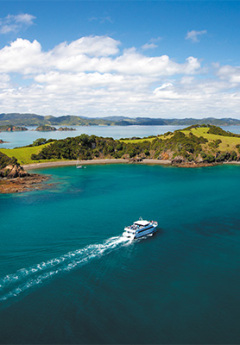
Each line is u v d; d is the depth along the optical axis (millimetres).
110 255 71312
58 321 48188
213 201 124375
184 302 53375
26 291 56031
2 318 48688
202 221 97312
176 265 66688
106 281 59781
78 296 54688
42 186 160500
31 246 76312
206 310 51219
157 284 58969
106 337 44938
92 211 109625
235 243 78938
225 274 62906
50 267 65000
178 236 84000
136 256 70938
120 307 51781
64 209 112750
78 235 84000
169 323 48000
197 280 60500
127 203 121812
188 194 138375
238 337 45188
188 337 45094
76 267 65250
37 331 45969
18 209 113500
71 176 195750
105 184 166375
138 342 43969
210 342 44125
